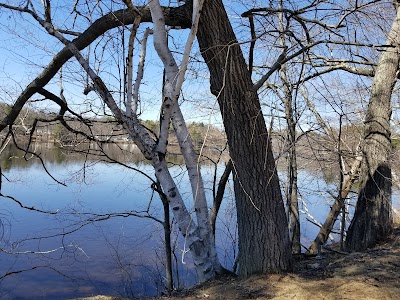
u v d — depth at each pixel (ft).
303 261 19.47
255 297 14.42
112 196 45.47
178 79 16.62
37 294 27.84
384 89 23.25
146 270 29.81
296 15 16.92
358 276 15.90
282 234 16.49
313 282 15.55
